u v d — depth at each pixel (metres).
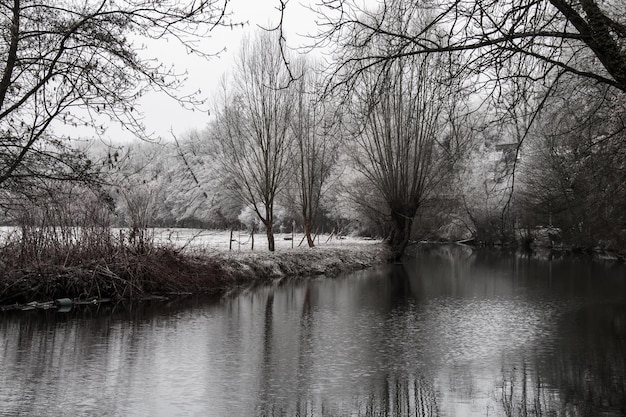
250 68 30.62
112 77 9.88
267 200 29.91
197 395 9.15
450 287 24.25
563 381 10.13
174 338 13.35
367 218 48.44
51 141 10.56
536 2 6.11
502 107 7.15
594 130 11.90
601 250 42.50
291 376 10.34
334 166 49.19
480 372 10.76
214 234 58.19
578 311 17.95
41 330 13.94
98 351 11.91
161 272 20.20
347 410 8.55
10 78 10.07
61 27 9.73
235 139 31.28
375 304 19.31
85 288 18.25
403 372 10.69
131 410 8.36
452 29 6.56
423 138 35.16
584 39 6.09
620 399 9.09
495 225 52.31
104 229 19.36
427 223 48.03
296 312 17.47
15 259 17.64
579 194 20.62
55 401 8.69
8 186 10.94
